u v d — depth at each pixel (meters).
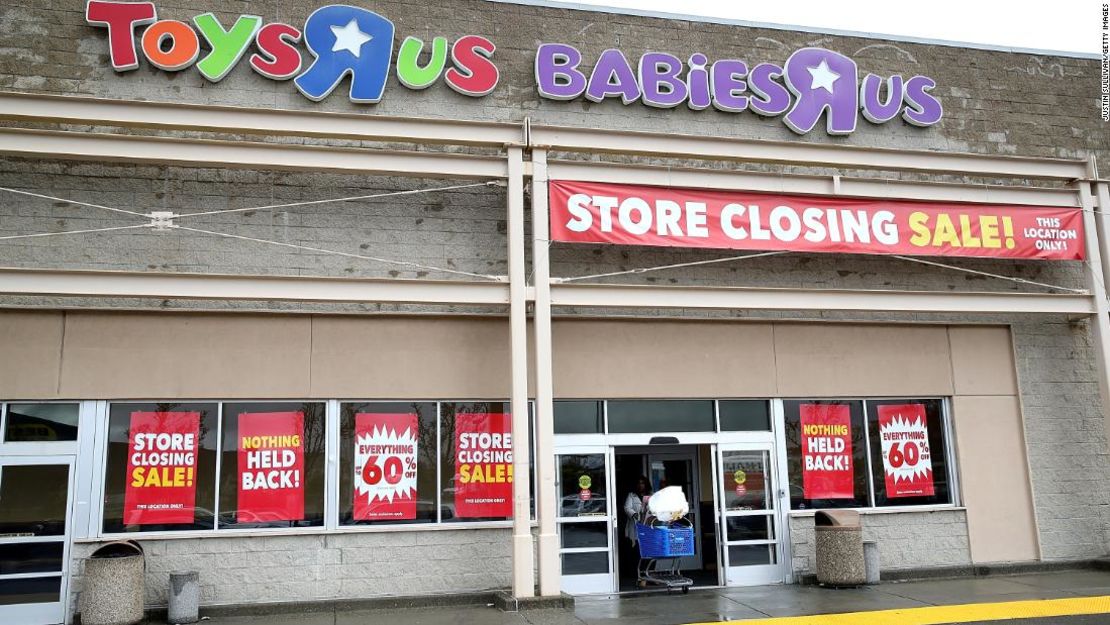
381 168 12.52
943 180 15.83
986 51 16.55
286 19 13.62
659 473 14.58
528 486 12.11
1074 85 16.86
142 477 12.14
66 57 12.79
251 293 11.82
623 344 13.89
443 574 12.66
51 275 11.28
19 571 11.58
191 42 13.10
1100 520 15.21
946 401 15.18
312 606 11.99
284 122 12.30
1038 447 15.20
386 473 12.87
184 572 11.58
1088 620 10.51
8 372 11.88
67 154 11.57
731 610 11.58
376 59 13.63
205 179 12.88
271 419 12.64
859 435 14.76
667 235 13.34
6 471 11.77
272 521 12.41
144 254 12.55
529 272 13.62
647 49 14.92
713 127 14.90
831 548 13.41
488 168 12.87
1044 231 14.90
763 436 14.36
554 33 14.56
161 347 12.38
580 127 13.23
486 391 13.23
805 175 14.08
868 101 15.61
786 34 15.60
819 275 14.84
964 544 14.65
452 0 14.27
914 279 15.20
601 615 11.32
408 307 13.14
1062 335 15.72
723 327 14.34
